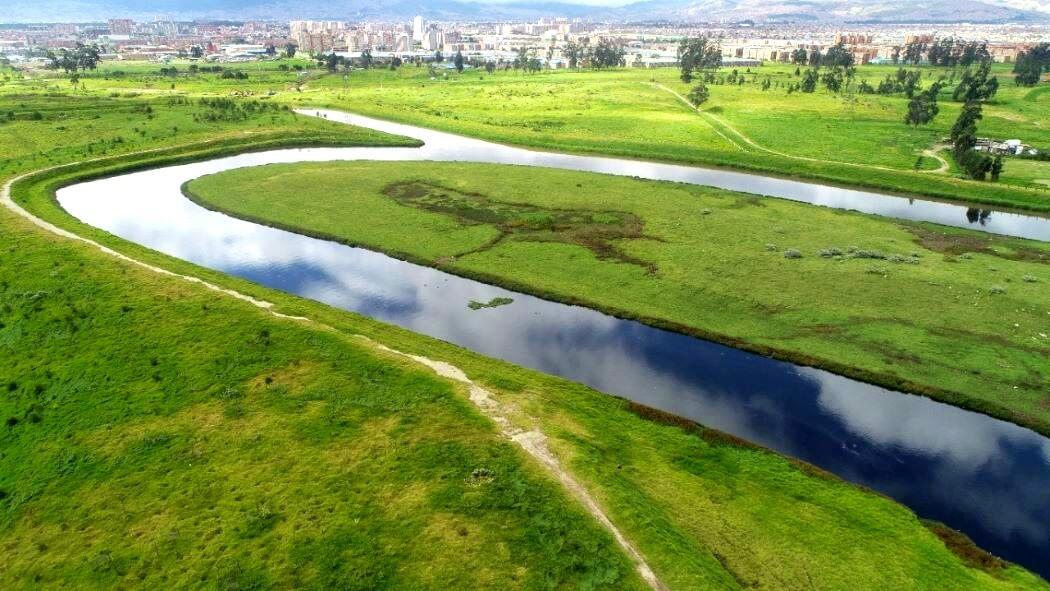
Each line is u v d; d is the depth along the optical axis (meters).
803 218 93.69
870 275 71.94
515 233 87.19
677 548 34.22
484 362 54.97
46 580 33.75
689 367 55.97
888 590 33.56
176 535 35.56
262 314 59.19
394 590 31.72
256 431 43.59
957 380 52.31
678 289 69.44
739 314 63.97
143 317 58.34
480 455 40.59
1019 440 46.69
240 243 85.56
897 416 49.34
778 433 47.84
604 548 33.69
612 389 53.06
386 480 38.75
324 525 35.62
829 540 36.91
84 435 44.41
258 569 33.16
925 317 62.12
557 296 68.62
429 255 80.00
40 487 40.31
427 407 45.88
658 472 41.69
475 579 32.06
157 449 42.50
